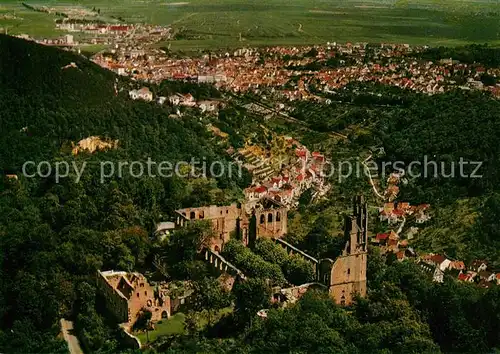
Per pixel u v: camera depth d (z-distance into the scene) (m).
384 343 185.38
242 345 184.75
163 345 191.25
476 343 195.25
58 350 195.88
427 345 181.12
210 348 184.50
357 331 187.25
